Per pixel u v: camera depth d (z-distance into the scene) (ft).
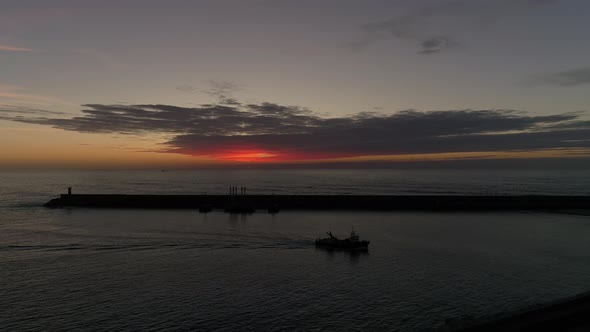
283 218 342.85
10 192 632.79
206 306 133.90
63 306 133.28
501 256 207.51
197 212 378.73
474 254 212.02
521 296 144.97
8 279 161.58
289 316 125.70
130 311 129.08
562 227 302.86
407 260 199.31
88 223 304.09
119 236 251.19
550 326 85.40
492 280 164.45
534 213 381.60
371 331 114.83
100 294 144.77
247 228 288.71
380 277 168.96
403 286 156.46
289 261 196.65
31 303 135.85
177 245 228.43
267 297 142.92
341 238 252.21
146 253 208.44
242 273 173.99
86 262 188.96
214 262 192.34
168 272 173.68
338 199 416.46
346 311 129.90
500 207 411.13
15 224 297.53
